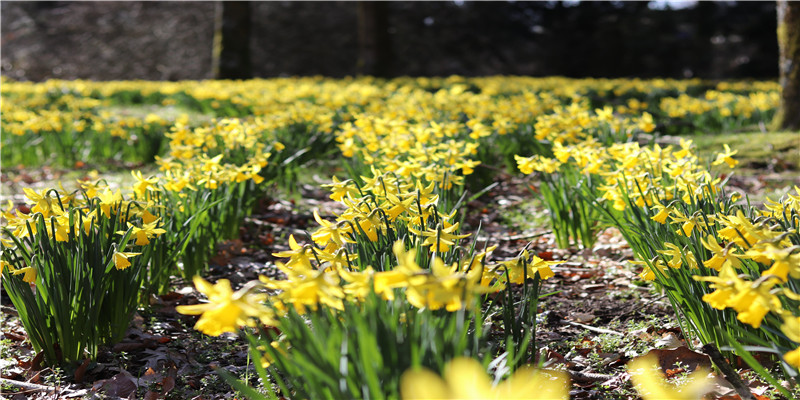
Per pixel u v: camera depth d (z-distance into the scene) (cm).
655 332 309
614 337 305
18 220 279
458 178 380
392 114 719
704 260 263
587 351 295
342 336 178
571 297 374
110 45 3197
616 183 360
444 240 221
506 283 247
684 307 277
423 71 3086
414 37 3184
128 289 303
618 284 388
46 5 3381
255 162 410
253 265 438
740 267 217
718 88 1454
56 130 797
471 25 3216
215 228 432
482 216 553
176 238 367
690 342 284
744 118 934
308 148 622
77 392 270
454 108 803
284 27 3222
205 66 3097
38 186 664
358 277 176
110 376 288
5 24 3266
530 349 293
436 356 159
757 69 2850
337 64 3133
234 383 193
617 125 592
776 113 878
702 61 2983
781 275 181
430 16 3250
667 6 3080
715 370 258
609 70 3041
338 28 3250
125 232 274
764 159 707
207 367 298
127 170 742
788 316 166
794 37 844
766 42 2845
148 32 3250
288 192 595
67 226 279
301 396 188
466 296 168
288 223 546
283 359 191
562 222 455
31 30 3244
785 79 857
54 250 274
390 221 263
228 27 1919
